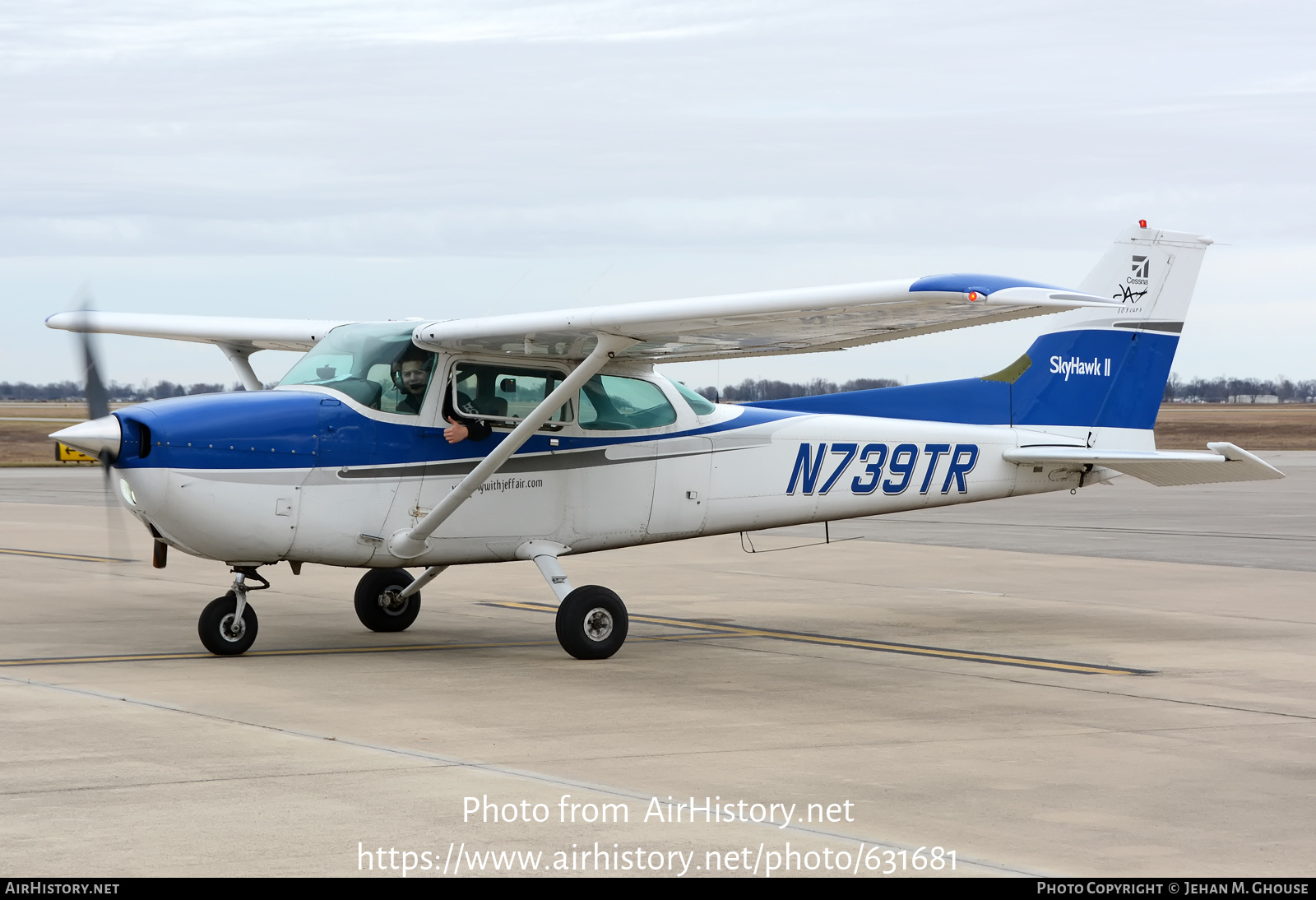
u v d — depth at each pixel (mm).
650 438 19297
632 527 19297
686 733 13047
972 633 20922
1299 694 15719
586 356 18547
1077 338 23109
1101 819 10109
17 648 18188
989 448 22141
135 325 22047
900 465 21328
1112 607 24359
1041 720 13992
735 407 20375
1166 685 16281
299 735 12609
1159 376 23844
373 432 17344
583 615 17766
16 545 34438
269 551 16938
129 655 17688
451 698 14828
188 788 10492
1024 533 41562
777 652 18750
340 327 18562
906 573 30453
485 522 18078
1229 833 9758
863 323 15953
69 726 12891
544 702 14656
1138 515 49719
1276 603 24984
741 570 30859
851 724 13641
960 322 15734
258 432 16656
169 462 16141
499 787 10695
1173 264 23875
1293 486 72125
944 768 11703
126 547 28453
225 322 22328
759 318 15602
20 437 120750
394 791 10523
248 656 17688
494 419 18094
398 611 20344
